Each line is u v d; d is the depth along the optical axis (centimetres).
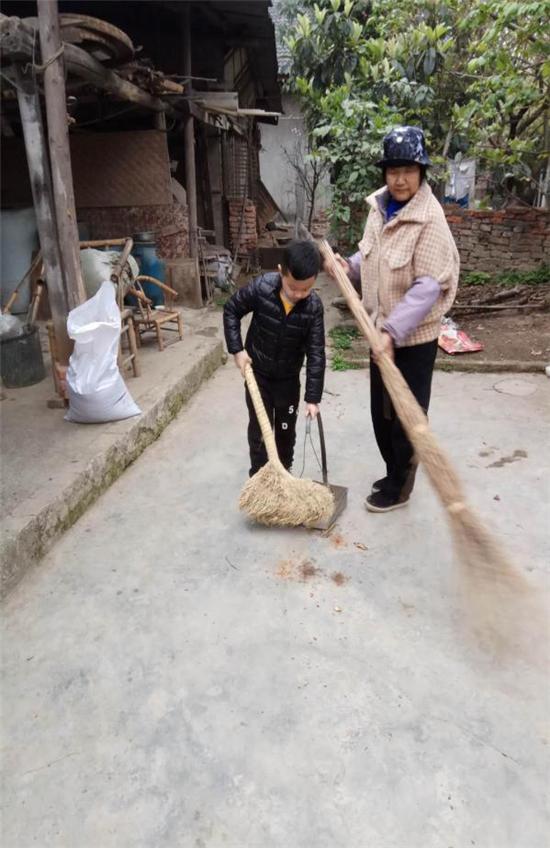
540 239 790
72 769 184
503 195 962
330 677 214
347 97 616
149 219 736
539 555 277
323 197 1321
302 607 249
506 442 389
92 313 372
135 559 282
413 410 225
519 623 208
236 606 250
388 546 288
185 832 166
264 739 191
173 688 212
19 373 455
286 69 1057
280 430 316
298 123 1481
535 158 831
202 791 176
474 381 506
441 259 253
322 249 278
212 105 718
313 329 279
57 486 306
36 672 220
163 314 557
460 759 183
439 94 681
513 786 175
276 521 290
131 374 474
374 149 584
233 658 224
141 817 170
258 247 1098
